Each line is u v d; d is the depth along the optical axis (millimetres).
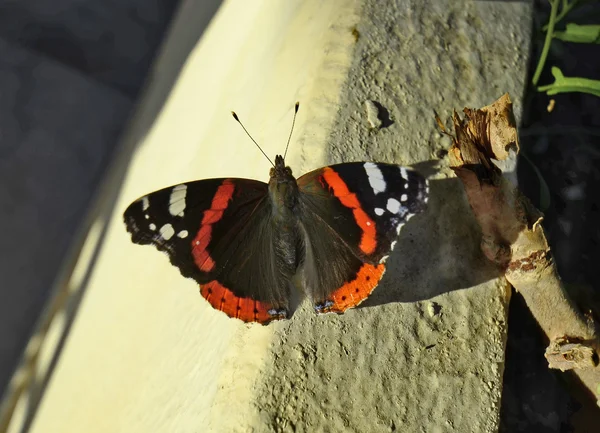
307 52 299
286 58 307
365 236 265
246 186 278
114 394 312
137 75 592
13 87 578
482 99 294
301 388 254
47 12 619
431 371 260
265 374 255
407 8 304
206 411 255
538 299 266
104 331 346
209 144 329
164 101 430
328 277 265
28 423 385
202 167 324
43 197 533
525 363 275
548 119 305
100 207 477
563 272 285
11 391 424
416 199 261
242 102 321
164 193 272
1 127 560
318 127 281
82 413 330
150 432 273
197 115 361
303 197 273
